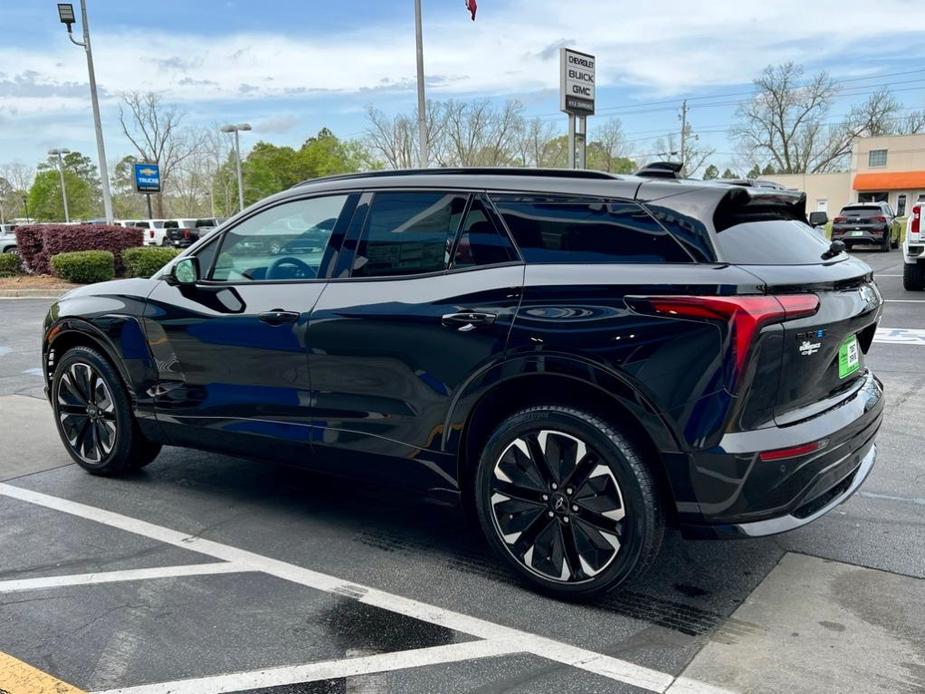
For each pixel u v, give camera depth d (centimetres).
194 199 7000
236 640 276
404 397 323
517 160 4306
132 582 322
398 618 291
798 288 267
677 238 276
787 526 274
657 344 265
